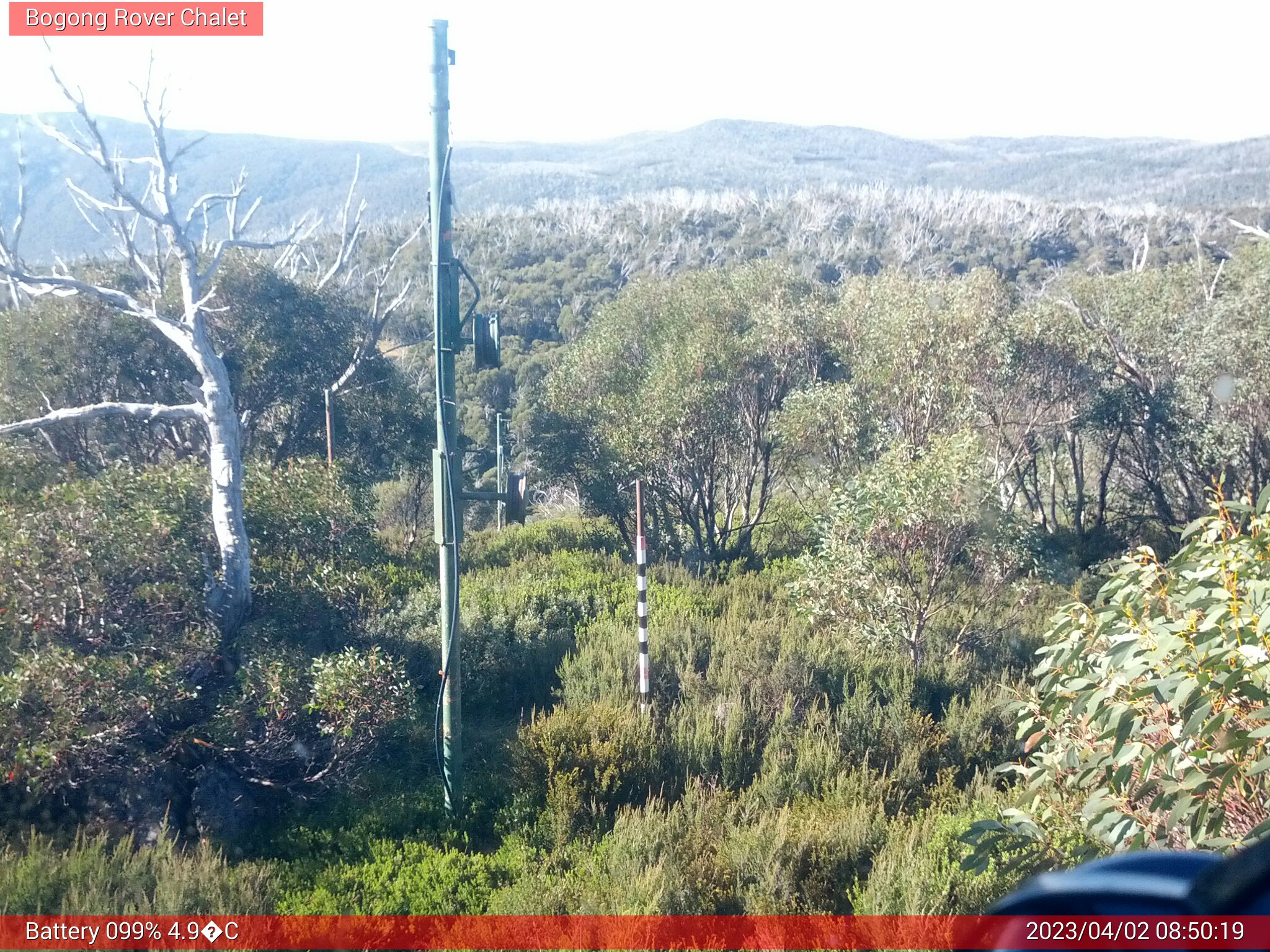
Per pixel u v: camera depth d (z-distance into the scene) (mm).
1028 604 13023
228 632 9039
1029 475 21484
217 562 9656
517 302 57062
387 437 19250
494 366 7652
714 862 6336
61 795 7344
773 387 18219
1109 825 4523
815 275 56938
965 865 5000
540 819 7328
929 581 11203
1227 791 4309
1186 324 16781
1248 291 15398
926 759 8555
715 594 14016
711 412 16797
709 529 17406
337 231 58156
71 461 14781
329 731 7727
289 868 6664
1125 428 17344
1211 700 3873
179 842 7125
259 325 17469
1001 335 16547
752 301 20938
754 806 7414
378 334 19688
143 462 16844
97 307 16172
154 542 8773
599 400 17781
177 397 16766
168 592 8562
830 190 118750
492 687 10234
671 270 67188
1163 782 4293
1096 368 17188
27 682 7121
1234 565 4266
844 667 10234
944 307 16938
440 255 7516
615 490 17219
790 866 6137
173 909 5609
